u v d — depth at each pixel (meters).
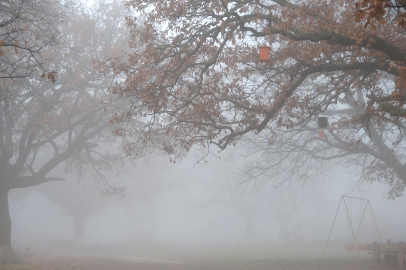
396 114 9.86
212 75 15.32
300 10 11.07
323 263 20.12
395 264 19.20
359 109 20.56
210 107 12.89
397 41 12.74
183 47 12.91
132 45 13.41
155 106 12.76
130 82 12.56
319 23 10.64
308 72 12.20
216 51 13.60
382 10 4.65
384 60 11.36
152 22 13.29
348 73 14.45
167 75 12.98
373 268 17.27
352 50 13.52
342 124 17.77
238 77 15.29
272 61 14.73
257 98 15.77
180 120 13.40
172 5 12.88
